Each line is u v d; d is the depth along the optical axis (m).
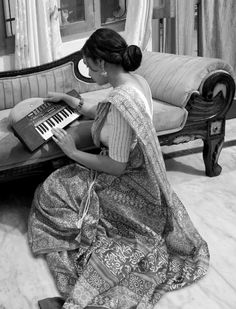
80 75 3.15
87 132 2.47
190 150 3.35
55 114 2.47
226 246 2.24
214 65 2.71
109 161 2.03
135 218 2.13
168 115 2.67
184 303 1.88
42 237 2.21
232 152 3.29
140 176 2.12
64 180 2.25
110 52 1.93
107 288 1.90
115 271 1.94
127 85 1.96
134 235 2.12
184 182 2.88
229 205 2.61
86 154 2.12
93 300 1.85
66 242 2.16
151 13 3.64
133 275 1.96
